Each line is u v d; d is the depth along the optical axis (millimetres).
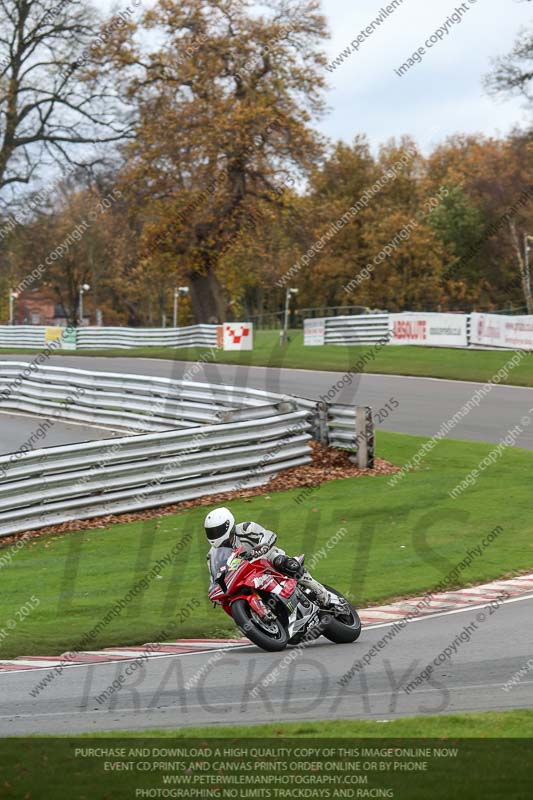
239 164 105062
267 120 102500
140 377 54312
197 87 105812
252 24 104500
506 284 165500
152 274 135625
